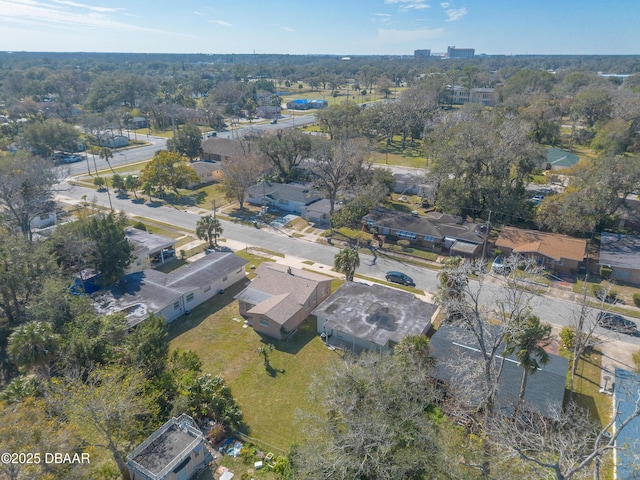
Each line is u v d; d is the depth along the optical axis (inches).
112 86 6889.8
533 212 2527.1
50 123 4138.8
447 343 1338.6
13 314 1588.3
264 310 1562.5
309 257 2204.7
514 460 810.8
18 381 1082.7
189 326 1620.3
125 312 1536.7
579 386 1295.5
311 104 7603.4
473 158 2596.0
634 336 1560.0
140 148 4667.8
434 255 2244.1
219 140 4079.7
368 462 869.8
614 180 2284.7
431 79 7155.5
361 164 2923.2
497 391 1034.7
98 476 957.8
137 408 1014.4
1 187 2213.3
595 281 1957.4
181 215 2785.4
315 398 1079.6
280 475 957.2
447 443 901.8
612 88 6486.2
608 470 975.6
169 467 923.4
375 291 1686.8
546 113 4623.5
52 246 1720.0
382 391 978.1
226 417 1123.3
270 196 2940.5
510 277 1204.5
